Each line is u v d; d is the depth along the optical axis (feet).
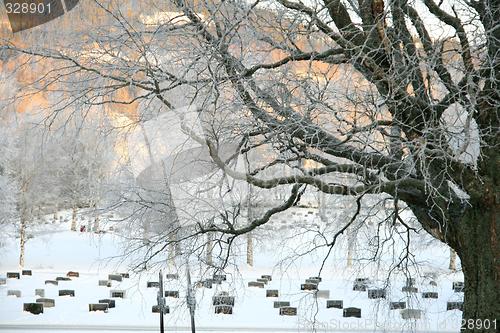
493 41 38.88
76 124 45.11
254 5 39.68
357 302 106.42
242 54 41.16
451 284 120.06
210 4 42.37
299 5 41.70
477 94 36.65
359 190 40.98
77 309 104.22
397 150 41.34
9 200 152.66
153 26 43.39
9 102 43.39
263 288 125.39
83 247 187.83
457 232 42.80
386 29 40.45
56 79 43.39
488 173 41.29
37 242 197.16
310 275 140.15
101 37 43.34
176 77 41.63
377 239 49.11
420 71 40.73
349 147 41.86
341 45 40.63
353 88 40.45
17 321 94.17
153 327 88.94
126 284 129.18
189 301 55.16
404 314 61.36
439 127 36.88
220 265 48.98
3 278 137.90
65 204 201.16
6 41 43.09
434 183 40.24
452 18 40.78
